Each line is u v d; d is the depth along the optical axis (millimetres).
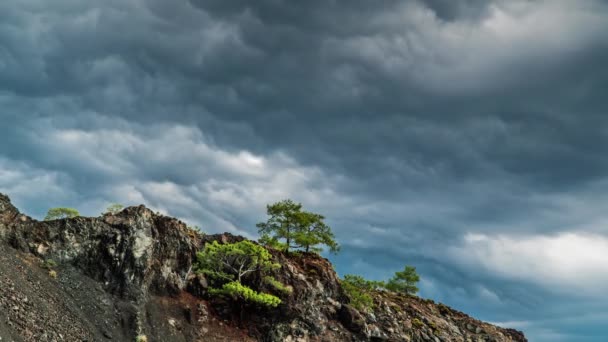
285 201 74562
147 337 49938
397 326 71688
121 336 48188
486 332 83562
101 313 48781
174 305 56312
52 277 48344
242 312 59719
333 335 63375
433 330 77000
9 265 44625
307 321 62281
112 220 55594
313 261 71438
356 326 65625
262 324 60062
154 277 56344
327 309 66000
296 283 64625
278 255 67812
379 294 85375
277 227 73562
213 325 57062
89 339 43500
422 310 84500
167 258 58281
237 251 61156
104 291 51406
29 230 51125
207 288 60219
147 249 55625
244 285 62250
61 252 51344
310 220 73812
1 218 50406
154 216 59969
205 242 64688
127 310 50906
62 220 53375
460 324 84812
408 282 96188
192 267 60656
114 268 53125
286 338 59812
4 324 35531
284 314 61375
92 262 52531
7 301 38719
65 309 45219
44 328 39594
